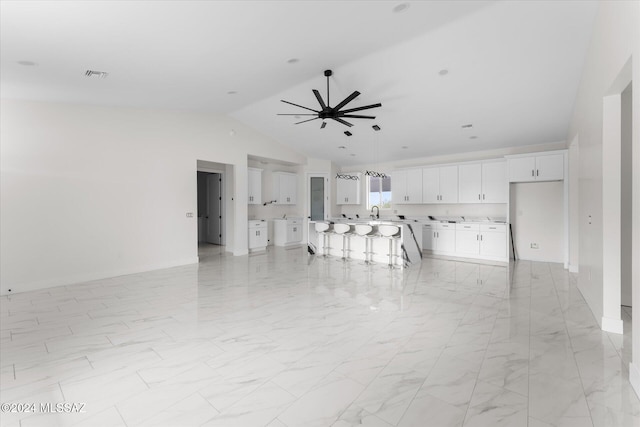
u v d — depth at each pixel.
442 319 3.28
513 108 5.18
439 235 7.48
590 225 3.46
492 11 3.17
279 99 5.69
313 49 3.72
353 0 2.76
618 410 1.80
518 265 6.18
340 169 10.05
